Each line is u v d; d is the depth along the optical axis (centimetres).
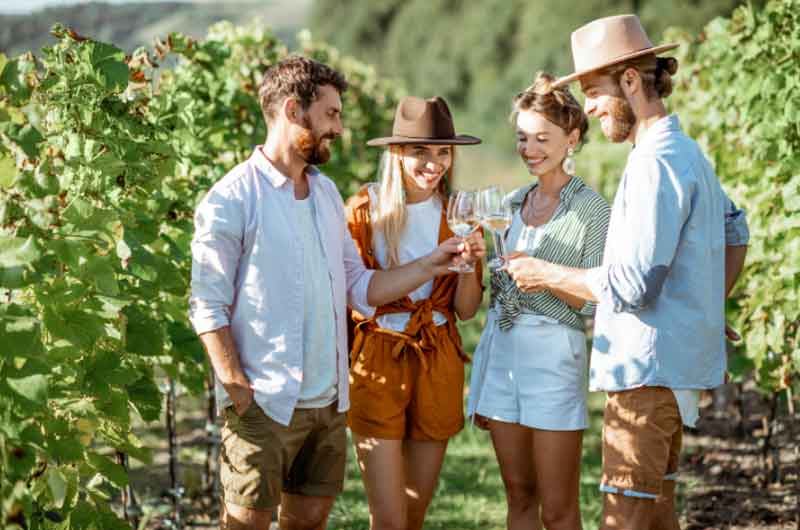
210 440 534
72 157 319
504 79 2700
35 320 254
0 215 271
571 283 327
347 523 492
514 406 365
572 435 360
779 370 498
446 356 366
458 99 2809
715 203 322
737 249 356
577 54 329
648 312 313
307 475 336
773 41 500
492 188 337
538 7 2566
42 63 349
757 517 487
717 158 590
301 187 328
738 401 630
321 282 323
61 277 296
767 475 538
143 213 379
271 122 319
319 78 313
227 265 310
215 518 509
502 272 366
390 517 360
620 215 313
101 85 343
